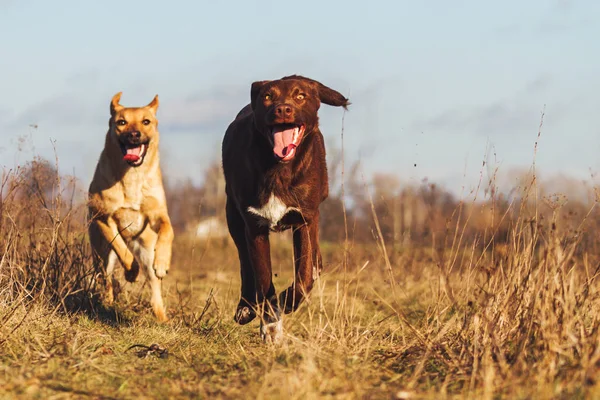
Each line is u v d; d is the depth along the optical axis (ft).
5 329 22.29
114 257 33.04
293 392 15.69
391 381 17.87
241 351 21.13
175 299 34.22
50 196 30.01
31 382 17.16
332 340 21.54
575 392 15.24
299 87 22.03
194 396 16.66
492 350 18.52
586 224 25.71
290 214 22.49
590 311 21.18
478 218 24.68
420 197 43.78
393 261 42.06
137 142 30.14
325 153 25.18
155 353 21.52
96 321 26.50
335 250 51.01
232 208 25.58
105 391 17.13
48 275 28.40
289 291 22.50
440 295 23.82
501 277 21.30
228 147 24.52
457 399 15.92
